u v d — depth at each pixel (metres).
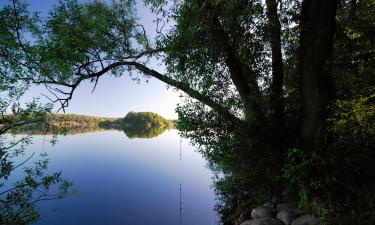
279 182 8.81
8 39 5.38
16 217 4.91
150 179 20.17
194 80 10.88
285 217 7.72
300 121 7.95
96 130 142.25
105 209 13.53
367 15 7.13
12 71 5.45
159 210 13.21
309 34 7.24
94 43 11.86
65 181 5.83
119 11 12.52
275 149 8.73
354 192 5.96
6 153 4.82
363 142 6.40
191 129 10.30
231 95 10.80
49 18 10.14
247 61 9.79
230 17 9.12
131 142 59.56
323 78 7.20
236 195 10.97
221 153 9.91
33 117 5.36
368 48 6.77
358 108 6.13
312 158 6.74
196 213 12.39
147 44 12.51
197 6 9.37
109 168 25.22
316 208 6.60
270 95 9.53
